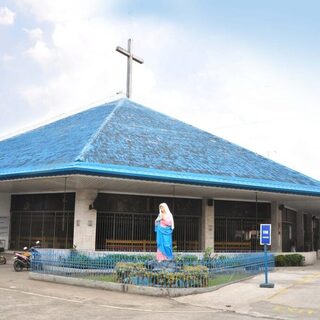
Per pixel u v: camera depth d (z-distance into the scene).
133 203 25.86
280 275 21.22
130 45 35.00
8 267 23.11
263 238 17.11
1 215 28.92
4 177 24.06
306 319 11.12
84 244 23.61
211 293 15.10
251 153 32.62
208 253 20.42
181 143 28.69
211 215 28.09
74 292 14.97
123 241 25.22
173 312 11.86
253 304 13.16
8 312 11.23
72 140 25.72
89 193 24.22
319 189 29.12
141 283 15.09
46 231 26.88
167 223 16.88
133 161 23.33
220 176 25.22
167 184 23.41
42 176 22.09
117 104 31.53
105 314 11.32
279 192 26.67
